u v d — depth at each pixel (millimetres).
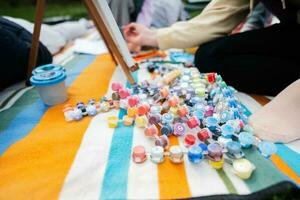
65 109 788
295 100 680
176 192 492
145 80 955
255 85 886
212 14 1062
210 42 1034
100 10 875
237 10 1025
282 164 559
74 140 652
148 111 726
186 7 1918
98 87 989
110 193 498
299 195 481
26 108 857
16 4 2238
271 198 470
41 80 825
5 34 973
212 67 957
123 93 818
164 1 1500
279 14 939
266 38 878
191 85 840
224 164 558
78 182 529
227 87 826
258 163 544
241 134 614
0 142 681
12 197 503
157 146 597
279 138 635
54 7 2285
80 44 1534
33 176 552
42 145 640
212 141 609
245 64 879
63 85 871
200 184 510
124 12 1359
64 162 581
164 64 1163
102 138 657
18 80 1094
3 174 565
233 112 691
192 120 665
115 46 938
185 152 598
